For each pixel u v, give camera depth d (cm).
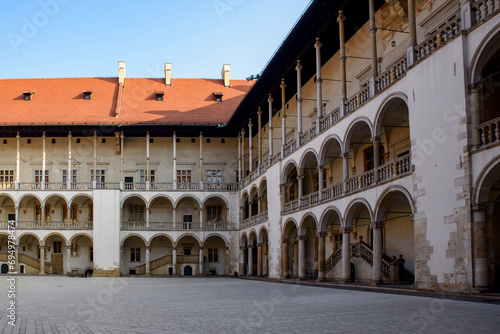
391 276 2802
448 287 1989
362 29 3350
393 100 2514
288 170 4234
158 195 5950
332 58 3806
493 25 1847
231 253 5928
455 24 2072
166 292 2806
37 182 5931
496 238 2220
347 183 3006
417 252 2202
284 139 4250
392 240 3156
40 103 6294
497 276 2180
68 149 6075
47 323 1467
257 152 5975
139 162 6206
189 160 6228
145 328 1338
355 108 2894
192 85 6856
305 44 3697
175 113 6216
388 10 3064
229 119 5828
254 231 5109
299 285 3331
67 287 3425
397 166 2470
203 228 5944
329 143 3356
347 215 2977
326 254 4156
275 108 5047
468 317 1330
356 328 1240
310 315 1515
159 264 6059
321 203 3369
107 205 5838
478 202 1869
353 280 3397
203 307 1862
